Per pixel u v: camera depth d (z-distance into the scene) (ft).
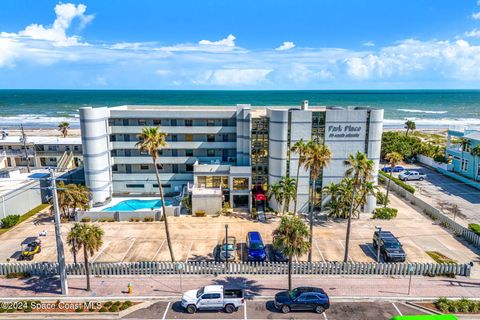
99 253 138.51
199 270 122.52
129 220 173.58
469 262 128.77
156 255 137.18
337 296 109.09
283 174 181.37
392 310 102.78
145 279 119.65
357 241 149.48
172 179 208.74
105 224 168.96
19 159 257.34
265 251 135.23
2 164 245.65
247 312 102.27
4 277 120.47
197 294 103.81
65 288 109.29
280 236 102.47
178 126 199.62
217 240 150.92
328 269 121.80
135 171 208.95
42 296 109.09
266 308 104.22
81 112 181.06
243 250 141.18
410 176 242.99
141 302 107.04
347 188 167.12
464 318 98.22
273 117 178.29
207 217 177.88
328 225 166.81
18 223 169.48
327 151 125.18
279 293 105.91
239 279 119.96
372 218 175.01
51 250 140.87
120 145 202.28
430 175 257.55
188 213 183.62
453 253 137.18
